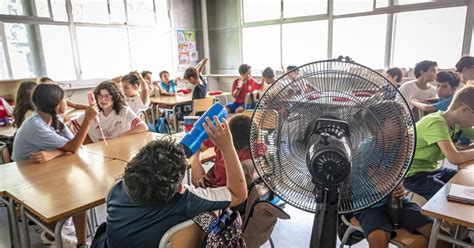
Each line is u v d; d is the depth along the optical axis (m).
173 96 5.29
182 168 0.87
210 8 7.47
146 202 0.84
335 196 0.60
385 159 0.67
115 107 2.44
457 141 1.75
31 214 1.44
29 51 5.17
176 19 7.12
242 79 4.60
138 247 0.87
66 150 1.87
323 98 0.67
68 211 1.16
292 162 0.72
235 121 1.30
